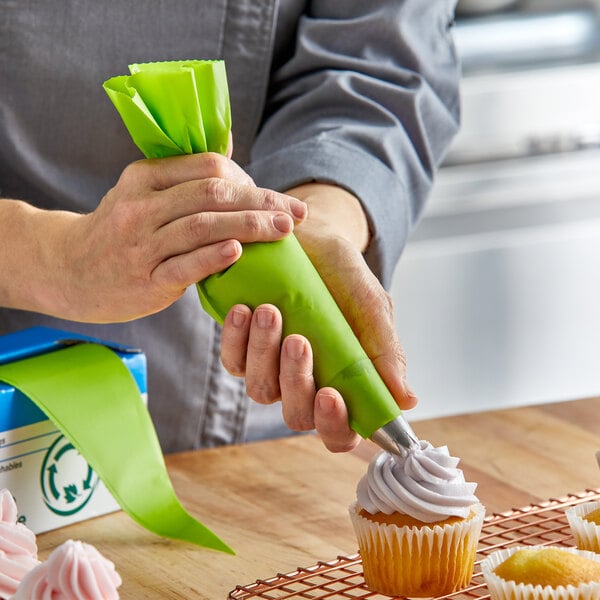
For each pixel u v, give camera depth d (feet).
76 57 5.18
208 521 4.49
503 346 8.69
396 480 3.94
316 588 3.73
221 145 3.82
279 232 3.61
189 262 3.62
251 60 5.41
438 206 8.24
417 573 3.88
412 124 5.37
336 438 3.67
